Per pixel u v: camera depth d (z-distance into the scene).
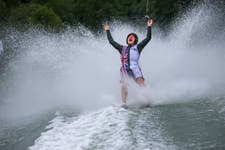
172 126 16.27
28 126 20.31
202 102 20.98
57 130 17.28
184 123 16.70
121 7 107.62
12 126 21.03
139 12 98.25
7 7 95.31
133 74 22.92
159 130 15.72
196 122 16.75
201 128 15.84
